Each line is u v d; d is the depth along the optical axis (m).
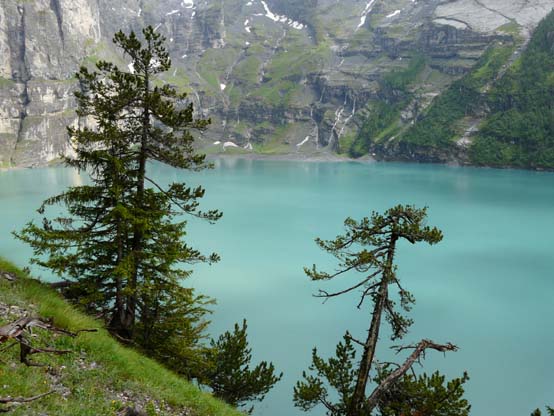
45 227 19.41
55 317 14.21
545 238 103.31
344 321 56.81
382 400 17.17
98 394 11.24
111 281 20.58
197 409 13.92
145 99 19.56
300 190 185.88
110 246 19.44
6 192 162.00
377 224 17.58
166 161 20.69
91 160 19.31
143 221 18.77
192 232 109.12
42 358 11.45
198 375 21.89
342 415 18.38
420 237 16.53
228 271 77.25
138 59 20.17
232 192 179.25
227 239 101.94
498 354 47.97
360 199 161.50
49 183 191.50
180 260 20.62
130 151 20.38
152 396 12.93
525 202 152.62
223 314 57.69
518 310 61.06
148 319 21.14
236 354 23.17
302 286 70.06
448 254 90.94
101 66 19.98
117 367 13.35
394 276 17.17
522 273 78.19
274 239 102.12
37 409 9.17
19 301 14.66
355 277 74.94
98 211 19.86
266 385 23.20
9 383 9.58
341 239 18.41
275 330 53.22
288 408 36.19
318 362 19.78
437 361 46.53
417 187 194.88
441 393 16.52
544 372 43.97
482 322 56.88
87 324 15.62
